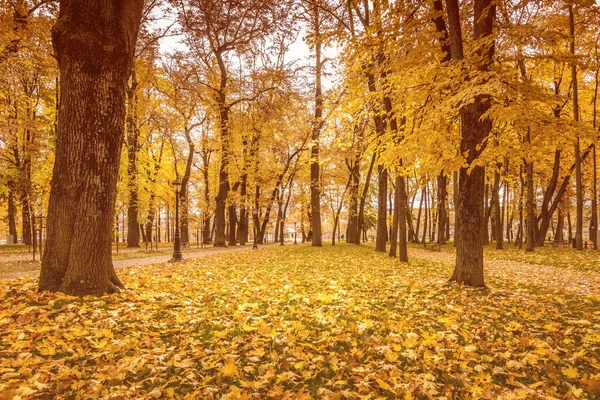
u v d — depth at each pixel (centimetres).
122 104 660
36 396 304
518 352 430
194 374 349
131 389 316
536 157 712
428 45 883
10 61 1414
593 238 2288
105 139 632
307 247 2508
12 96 1814
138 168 2783
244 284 831
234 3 1953
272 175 3231
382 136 1014
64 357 378
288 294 714
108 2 625
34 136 1991
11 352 385
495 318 571
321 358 387
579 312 610
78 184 616
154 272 1024
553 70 2122
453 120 923
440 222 3045
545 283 927
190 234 5928
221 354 393
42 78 2219
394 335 457
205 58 2592
